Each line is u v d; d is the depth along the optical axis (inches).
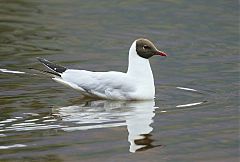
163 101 605.6
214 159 452.1
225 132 508.7
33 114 551.8
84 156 451.2
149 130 512.7
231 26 970.7
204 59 786.2
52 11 1063.6
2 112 555.5
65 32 924.0
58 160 442.0
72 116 549.6
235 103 594.2
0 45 833.5
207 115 555.5
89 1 1139.3
